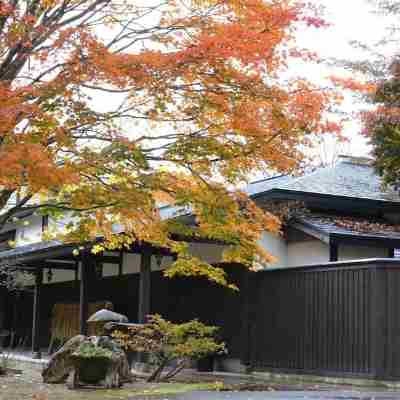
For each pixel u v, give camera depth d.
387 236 17.25
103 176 11.23
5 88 9.04
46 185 8.77
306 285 16.12
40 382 14.62
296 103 9.64
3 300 28.22
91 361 13.37
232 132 10.25
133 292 21.70
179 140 10.43
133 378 14.99
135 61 9.03
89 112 10.05
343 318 14.94
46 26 10.44
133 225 12.66
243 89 9.70
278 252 18.47
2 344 28.17
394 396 11.35
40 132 9.77
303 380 15.59
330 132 10.09
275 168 10.52
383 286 14.14
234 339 18.16
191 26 10.19
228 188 13.98
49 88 9.32
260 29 9.55
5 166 8.19
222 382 14.85
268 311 17.20
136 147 10.04
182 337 15.23
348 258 17.69
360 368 14.33
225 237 12.03
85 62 9.22
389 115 17.72
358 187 19.80
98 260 21.61
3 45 9.93
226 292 18.64
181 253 13.55
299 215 18.09
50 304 26.94
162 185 10.67
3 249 31.86
